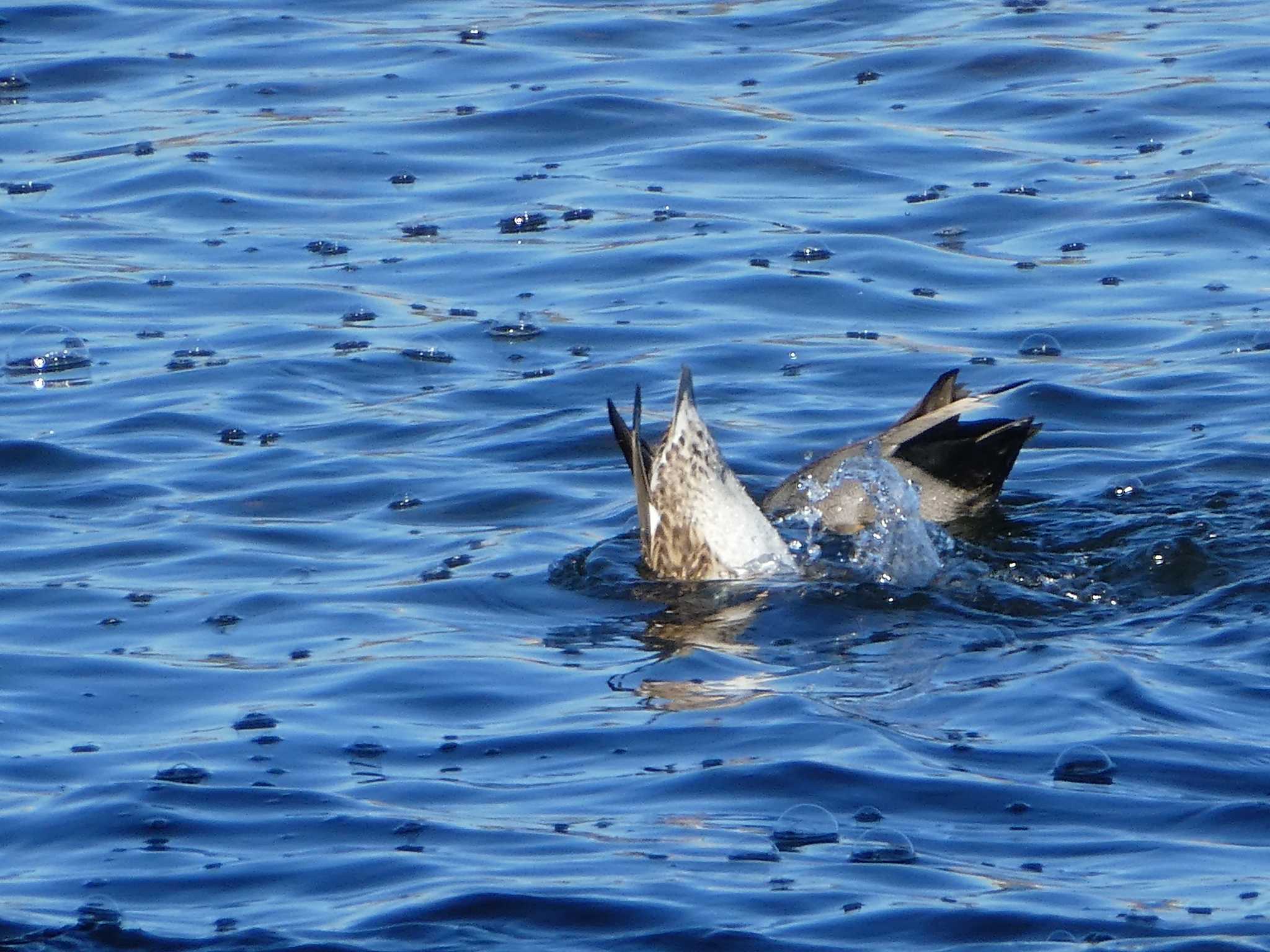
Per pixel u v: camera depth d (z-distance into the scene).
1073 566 16.12
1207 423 19.30
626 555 16.61
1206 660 13.66
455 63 31.78
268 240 25.30
